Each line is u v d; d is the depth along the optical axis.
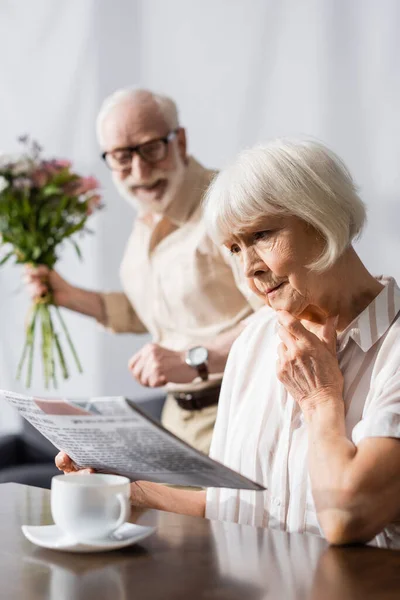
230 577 1.10
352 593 1.04
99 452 1.33
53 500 1.23
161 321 3.02
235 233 1.56
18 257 3.27
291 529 1.56
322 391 1.46
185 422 2.86
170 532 1.33
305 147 1.54
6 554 1.19
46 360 3.29
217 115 4.47
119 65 4.71
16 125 4.84
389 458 1.34
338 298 1.59
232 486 1.26
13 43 4.84
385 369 1.50
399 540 1.46
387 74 4.00
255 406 1.70
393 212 4.00
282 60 4.28
